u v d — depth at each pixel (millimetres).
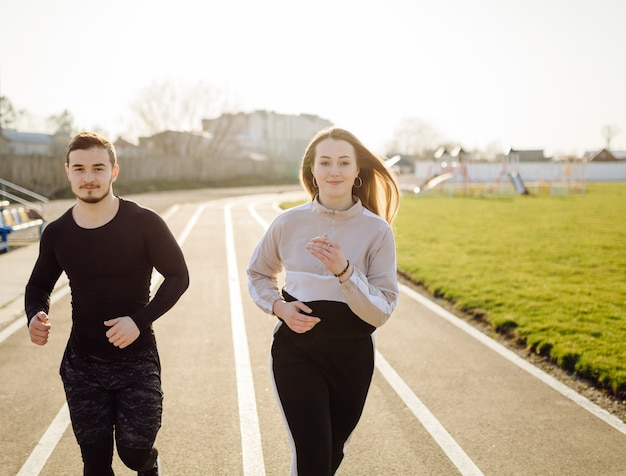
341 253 2635
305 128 85625
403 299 8797
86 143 2752
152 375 2867
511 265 11461
